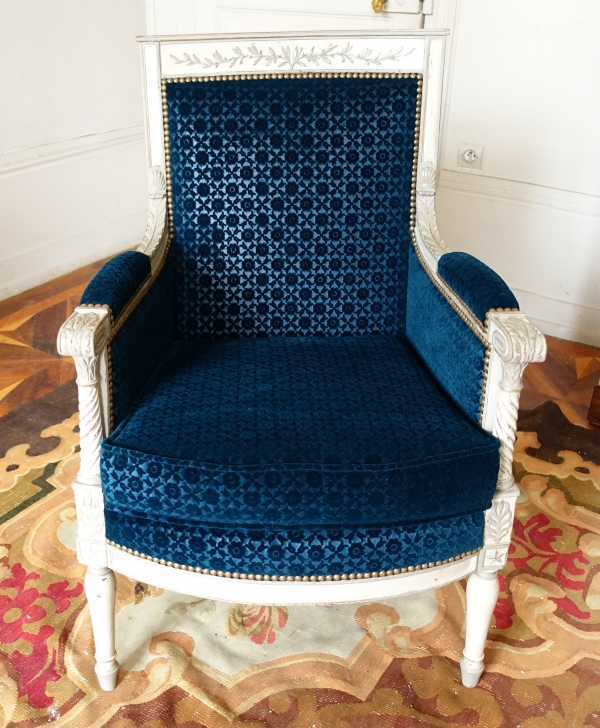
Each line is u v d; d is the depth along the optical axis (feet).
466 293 4.42
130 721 4.53
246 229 5.59
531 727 4.54
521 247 9.66
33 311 10.12
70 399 8.07
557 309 9.66
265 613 5.41
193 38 5.29
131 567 4.28
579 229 9.12
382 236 5.67
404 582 4.22
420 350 5.38
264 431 4.21
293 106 5.39
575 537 6.19
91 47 11.03
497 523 4.25
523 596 5.56
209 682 4.82
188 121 5.40
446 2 9.08
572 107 8.66
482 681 4.87
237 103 5.37
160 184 5.54
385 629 5.28
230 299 5.72
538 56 8.66
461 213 9.96
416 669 4.95
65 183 11.12
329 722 4.55
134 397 4.58
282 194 5.54
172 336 5.65
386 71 5.43
